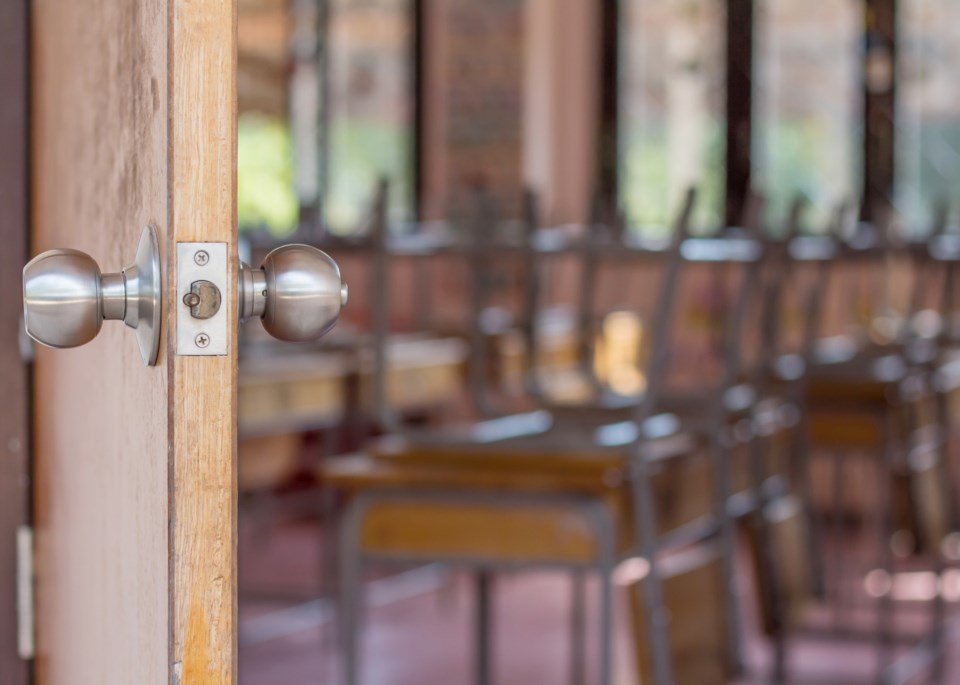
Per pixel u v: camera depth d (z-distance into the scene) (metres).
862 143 6.71
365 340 3.07
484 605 3.08
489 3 7.21
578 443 2.33
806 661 3.87
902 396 3.83
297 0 7.30
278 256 0.69
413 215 7.32
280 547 5.64
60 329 0.69
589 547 2.17
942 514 4.14
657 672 2.33
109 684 0.87
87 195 0.95
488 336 3.41
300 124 7.32
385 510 2.25
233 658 0.66
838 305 5.70
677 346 5.89
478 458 2.36
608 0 7.15
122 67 0.81
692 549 5.36
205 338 0.65
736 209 6.96
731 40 6.96
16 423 1.24
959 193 6.55
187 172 0.64
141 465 0.74
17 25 1.24
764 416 3.38
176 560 0.65
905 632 4.28
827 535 5.94
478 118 7.24
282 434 3.84
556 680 3.67
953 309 4.70
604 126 7.19
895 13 6.64
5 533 1.24
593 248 2.38
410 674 3.72
